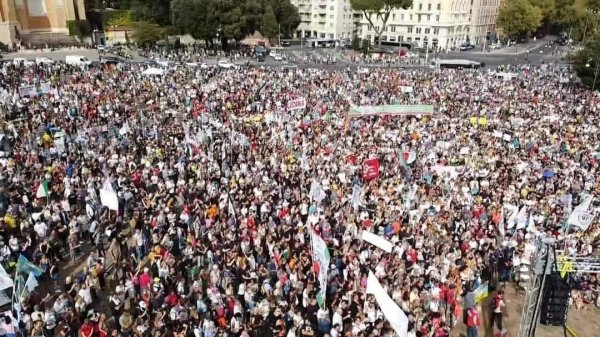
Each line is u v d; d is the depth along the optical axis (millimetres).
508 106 44875
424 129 36312
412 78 56688
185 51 86438
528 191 25781
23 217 21109
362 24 129250
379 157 29859
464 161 30172
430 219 21609
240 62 78188
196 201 22641
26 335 14758
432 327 15656
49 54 76250
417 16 123875
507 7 127062
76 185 23859
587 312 19641
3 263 18422
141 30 86625
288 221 21078
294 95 45312
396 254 18938
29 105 37875
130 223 21578
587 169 30344
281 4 100750
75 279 18938
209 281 17281
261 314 15930
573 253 18516
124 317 15516
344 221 21484
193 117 37750
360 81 53562
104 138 31438
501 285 20500
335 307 16266
